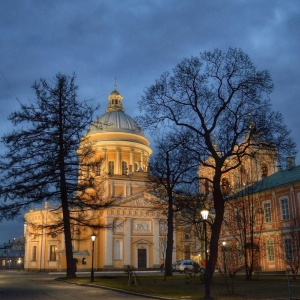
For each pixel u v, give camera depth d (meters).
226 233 51.75
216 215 29.56
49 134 38.38
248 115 30.44
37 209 76.38
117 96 91.25
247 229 45.47
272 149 30.72
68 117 38.97
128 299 20.80
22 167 37.91
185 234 75.31
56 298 21.06
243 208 40.09
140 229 74.12
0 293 23.77
